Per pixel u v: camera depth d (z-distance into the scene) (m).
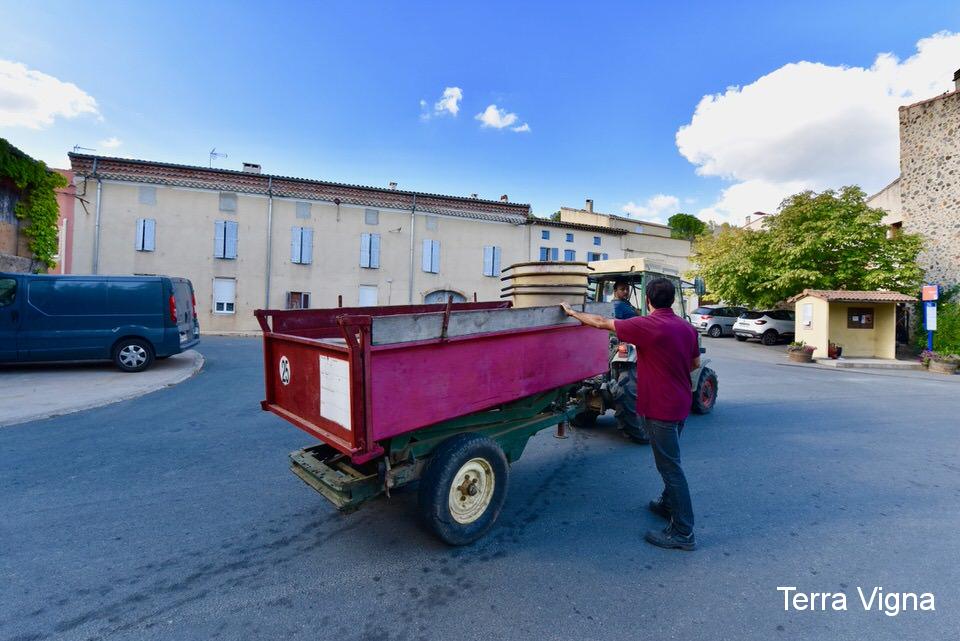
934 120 15.20
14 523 3.15
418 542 2.97
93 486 3.77
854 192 16.58
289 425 5.53
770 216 18.91
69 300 8.09
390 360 2.53
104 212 17.73
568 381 3.85
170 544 2.91
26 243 10.70
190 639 2.08
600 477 4.16
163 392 7.23
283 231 19.95
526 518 3.34
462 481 2.91
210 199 19.03
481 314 3.02
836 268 16.42
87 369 8.80
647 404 2.94
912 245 14.92
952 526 3.25
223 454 4.55
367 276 21.22
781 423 6.05
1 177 9.90
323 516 3.31
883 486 3.95
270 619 2.23
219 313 19.14
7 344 7.71
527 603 2.37
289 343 3.17
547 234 24.56
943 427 5.90
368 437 2.44
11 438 4.95
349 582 2.54
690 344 2.96
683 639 2.12
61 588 2.44
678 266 28.34
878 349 14.14
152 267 18.28
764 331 18.50
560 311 3.69
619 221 30.20
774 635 2.15
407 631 2.15
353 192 21.22
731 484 3.98
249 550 2.86
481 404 3.08
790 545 2.98
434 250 22.30
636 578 2.60
